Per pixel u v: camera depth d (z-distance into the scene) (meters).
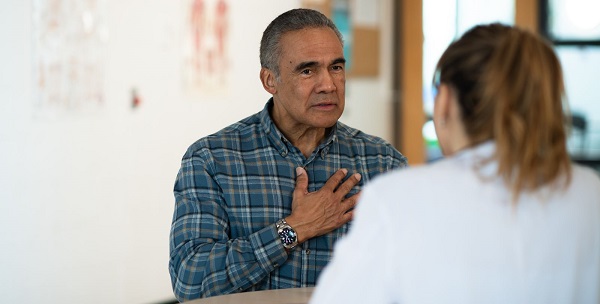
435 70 2.01
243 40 7.73
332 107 3.09
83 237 6.27
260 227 3.16
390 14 9.59
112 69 6.40
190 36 7.09
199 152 3.21
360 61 9.14
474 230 1.81
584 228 1.88
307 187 3.19
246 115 7.86
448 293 1.80
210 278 2.96
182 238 3.08
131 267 6.73
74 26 6.05
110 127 6.43
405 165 3.43
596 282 1.92
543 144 1.83
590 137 10.04
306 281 3.12
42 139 5.89
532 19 9.70
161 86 6.86
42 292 5.96
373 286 1.82
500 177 1.83
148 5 6.68
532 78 1.81
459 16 9.80
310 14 3.13
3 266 5.67
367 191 1.90
